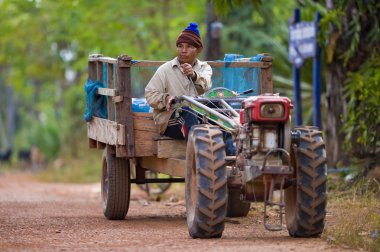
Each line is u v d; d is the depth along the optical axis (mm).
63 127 63000
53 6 44562
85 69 45969
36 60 54531
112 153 16719
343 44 21750
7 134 87000
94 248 12281
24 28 47281
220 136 12789
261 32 37094
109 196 16781
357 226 13328
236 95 14789
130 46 41000
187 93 14969
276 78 28969
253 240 12750
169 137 15023
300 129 12992
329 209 16797
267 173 12086
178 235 13844
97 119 17219
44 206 21484
